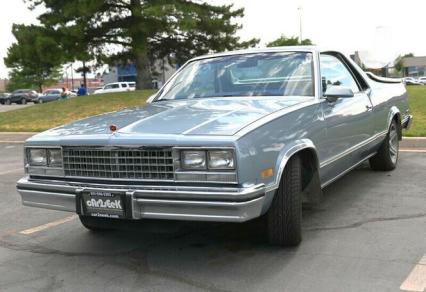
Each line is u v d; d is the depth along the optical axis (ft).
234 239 15.57
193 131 12.53
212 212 11.92
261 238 15.49
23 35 75.00
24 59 77.51
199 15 81.05
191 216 12.09
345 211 18.03
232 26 87.20
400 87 25.64
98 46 84.02
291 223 13.87
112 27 80.43
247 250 14.60
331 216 17.51
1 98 176.04
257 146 12.40
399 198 19.43
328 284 12.14
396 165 24.95
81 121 15.60
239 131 12.26
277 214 13.80
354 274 12.65
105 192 12.76
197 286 12.39
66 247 15.72
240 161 11.85
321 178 15.79
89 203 13.08
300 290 11.89
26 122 56.13
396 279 12.28
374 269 12.90
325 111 15.96
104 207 12.87
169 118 14.03
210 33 87.10
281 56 17.62
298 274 12.78
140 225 13.89
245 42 90.94
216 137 12.03
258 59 17.78
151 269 13.61
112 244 15.78
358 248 14.39
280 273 12.90
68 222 18.52
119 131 13.20
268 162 12.76
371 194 20.16
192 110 14.85
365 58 68.18
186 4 79.61
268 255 14.14
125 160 12.76
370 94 20.68
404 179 22.44
